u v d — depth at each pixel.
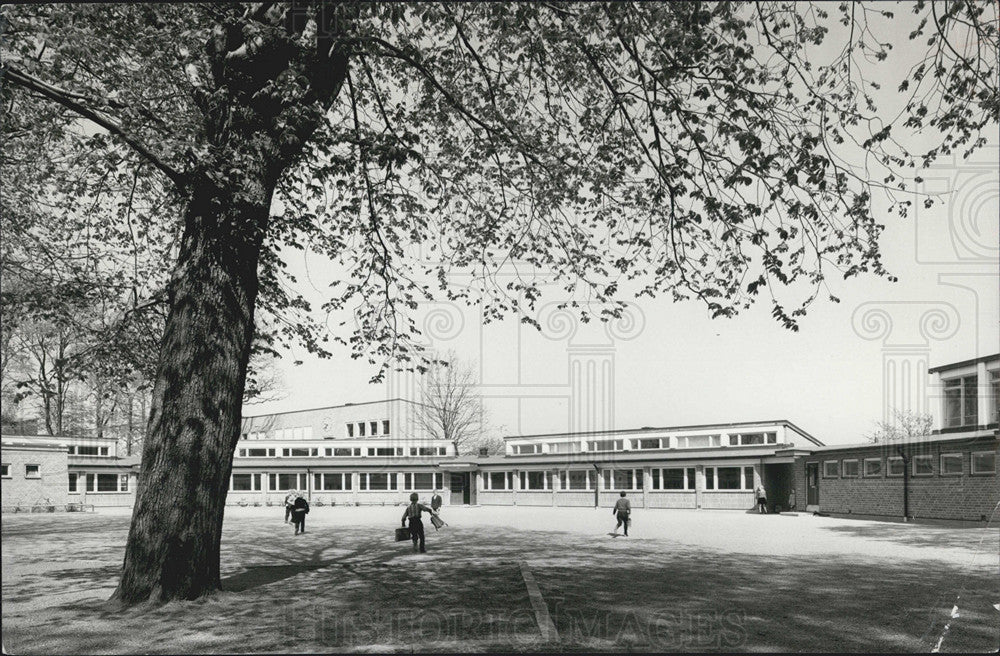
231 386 10.44
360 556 16.84
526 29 10.99
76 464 50.72
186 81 11.71
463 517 35.38
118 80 10.56
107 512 45.53
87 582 12.59
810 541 20.55
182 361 10.19
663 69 9.95
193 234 10.53
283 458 52.75
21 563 15.80
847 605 10.25
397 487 52.91
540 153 14.20
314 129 11.44
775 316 11.58
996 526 25.06
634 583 12.30
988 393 29.19
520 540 21.39
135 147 9.62
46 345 27.39
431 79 12.04
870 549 18.09
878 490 31.34
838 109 10.18
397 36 11.81
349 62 11.84
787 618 9.33
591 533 24.22
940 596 10.99
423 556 16.75
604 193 14.31
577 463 47.56
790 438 43.81
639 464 45.09
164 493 9.95
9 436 45.06
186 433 10.05
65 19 9.05
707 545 19.41
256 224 10.44
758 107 9.96
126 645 7.84
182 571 9.95
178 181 10.16
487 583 12.23
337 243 17.59
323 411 65.31
